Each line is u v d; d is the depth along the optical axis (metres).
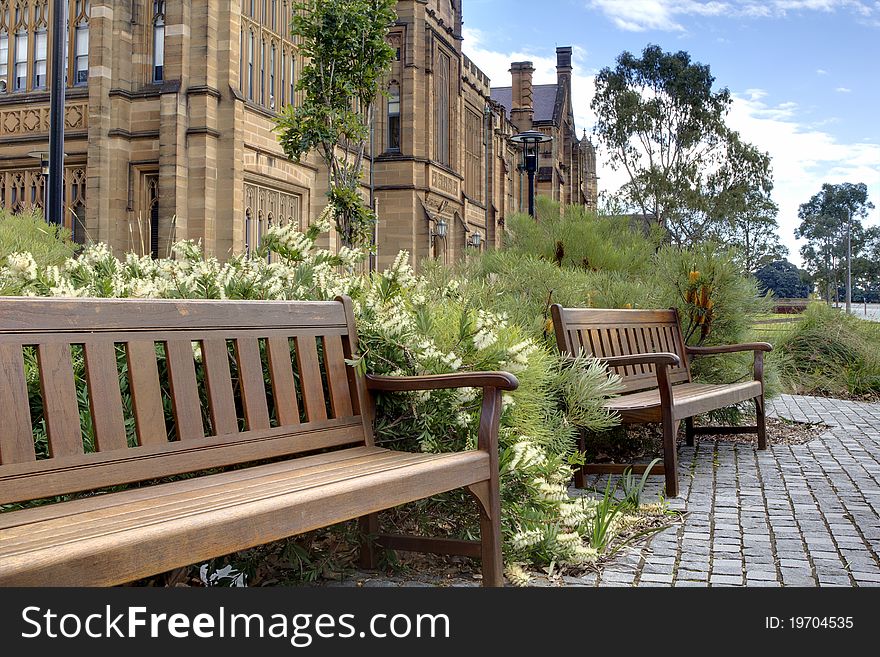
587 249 10.37
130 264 4.23
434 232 33.34
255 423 3.02
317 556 3.70
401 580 3.50
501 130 46.84
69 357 2.48
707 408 6.00
